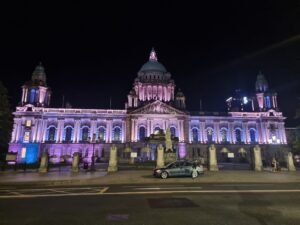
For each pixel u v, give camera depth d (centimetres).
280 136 9831
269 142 9719
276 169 4153
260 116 9975
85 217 1075
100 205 1310
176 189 1898
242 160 9019
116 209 1216
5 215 1112
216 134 9731
